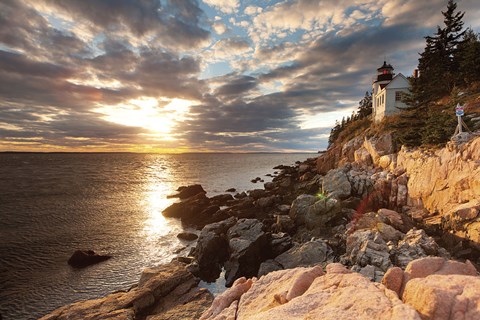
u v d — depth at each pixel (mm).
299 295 6207
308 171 66188
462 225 18125
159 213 41531
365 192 32219
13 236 30422
